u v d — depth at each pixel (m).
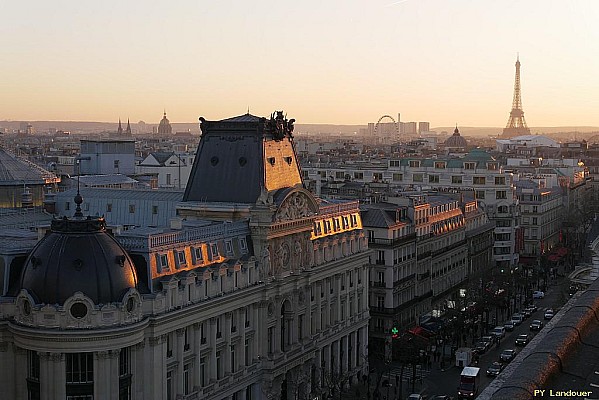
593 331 43.84
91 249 122.56
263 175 167.25
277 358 161.12
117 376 120.81
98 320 118.94
